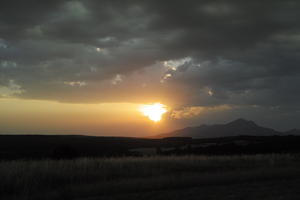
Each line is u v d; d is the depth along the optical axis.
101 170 14.63
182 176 13.23
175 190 10.20
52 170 13.16
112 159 19.17
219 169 17.02
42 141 52.06
